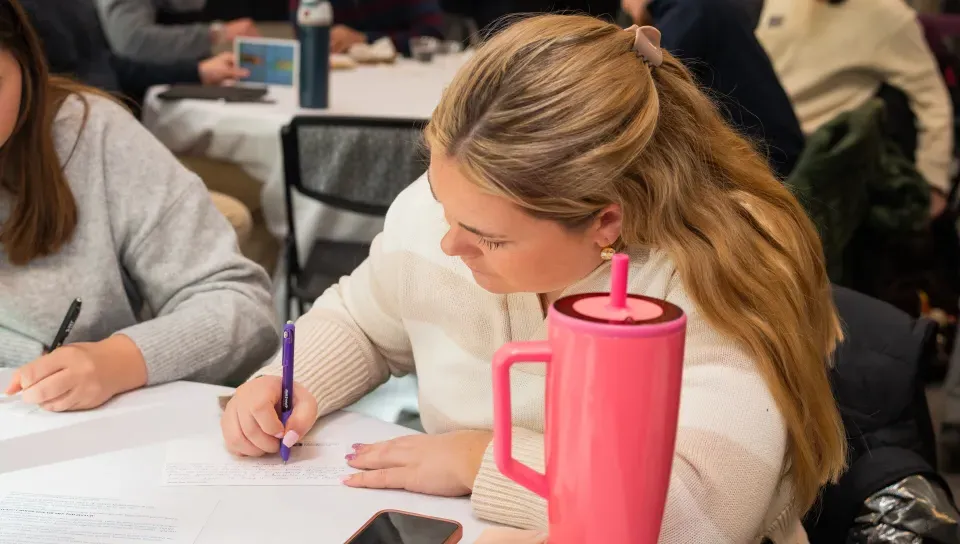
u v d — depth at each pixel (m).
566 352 0.59
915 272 2.82
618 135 0.77
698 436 0.81
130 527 0.83
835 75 3.27
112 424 1.04
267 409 0.98
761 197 0.91
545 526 0.84
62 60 2.88
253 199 2.57
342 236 2.40
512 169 0.73
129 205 1.40
